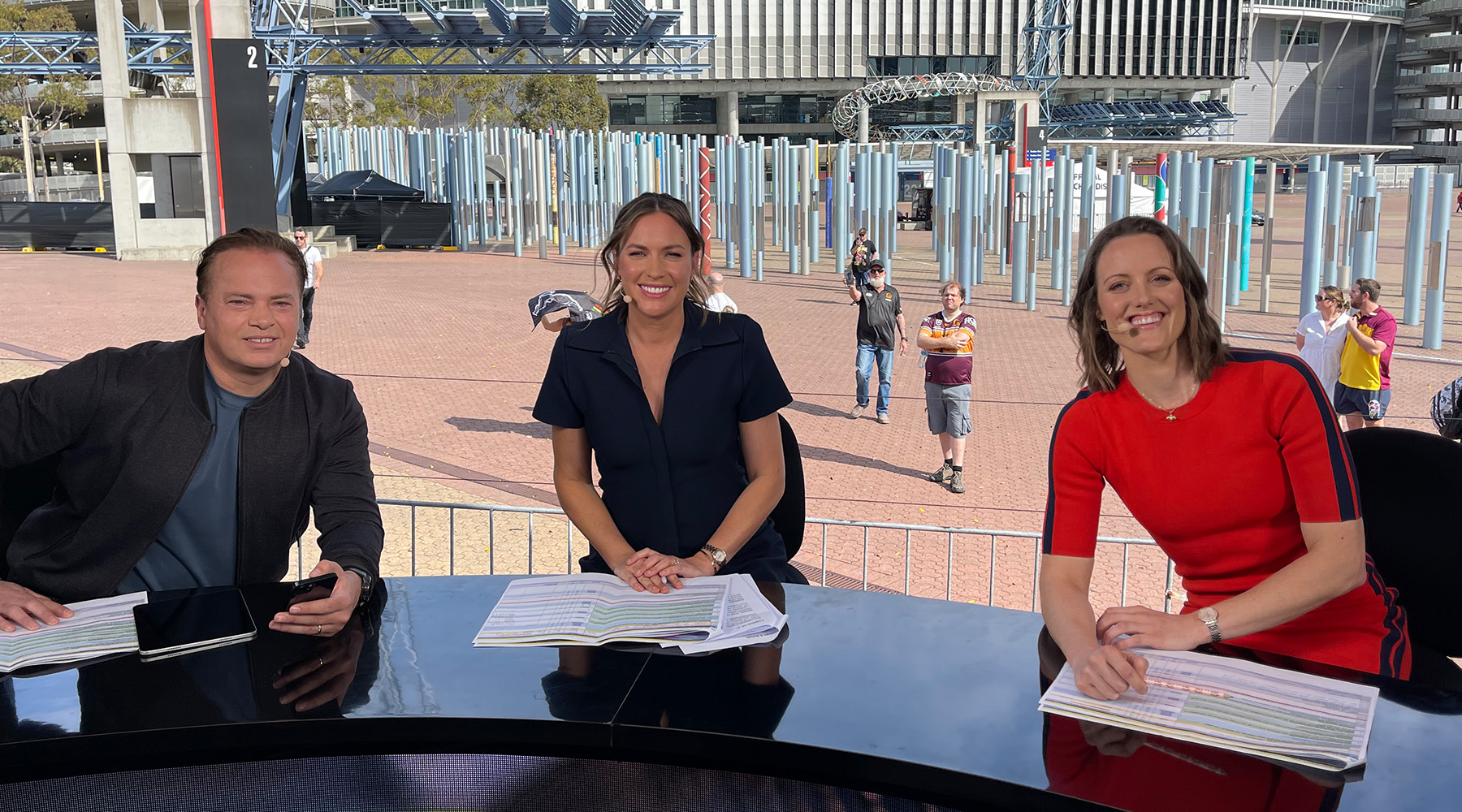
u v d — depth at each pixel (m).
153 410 2.48
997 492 7.63
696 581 2.47
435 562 5.71
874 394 11.30
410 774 1.84
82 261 26.88
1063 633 2.09
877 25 74.75
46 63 32.44
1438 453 2.71
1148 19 77.94
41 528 2.56
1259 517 2.29
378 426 9.55
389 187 34.56
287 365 2.63
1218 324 2.25
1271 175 17.31
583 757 1.82
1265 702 1.83
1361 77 90.62
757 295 21.34
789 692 1.90
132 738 1.75
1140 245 2.21
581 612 2.27
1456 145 84.62
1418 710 1.82
